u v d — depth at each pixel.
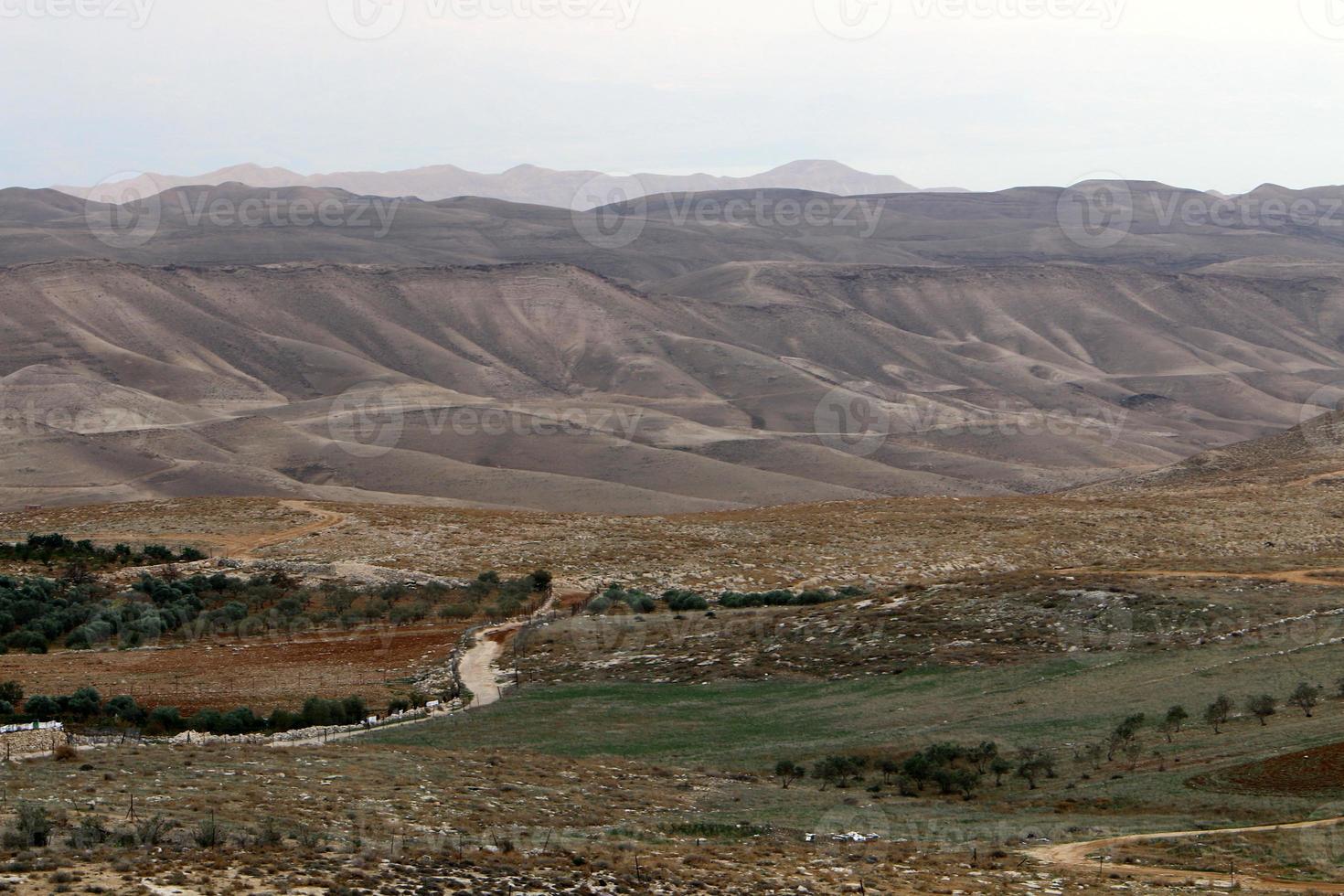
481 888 29.67
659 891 31.19
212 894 26.86
